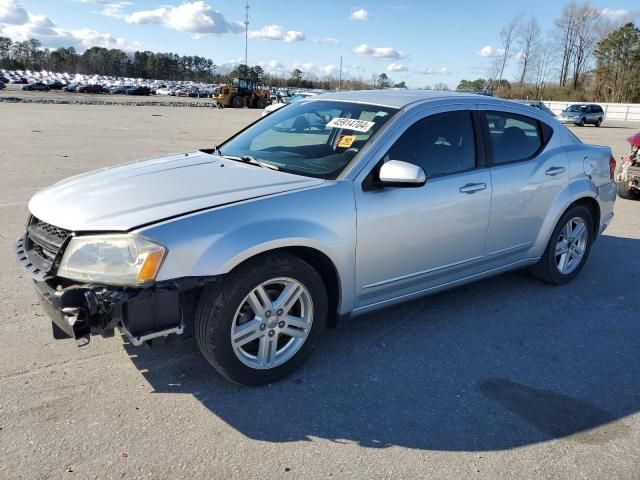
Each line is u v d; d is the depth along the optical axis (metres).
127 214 2.99
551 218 4.81
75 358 3.54
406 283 3.93
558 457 2.80
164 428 2.89
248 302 3.17
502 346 3.96
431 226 3.89
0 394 3.11
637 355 3.90
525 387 3.44
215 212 3.04
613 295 4.99
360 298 3.71
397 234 3.71
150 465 2.62
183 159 4.10
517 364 3.72
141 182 3.46
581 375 3.61
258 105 52.62
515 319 4.42
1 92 59.12
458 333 4.14
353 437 2.89
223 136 19.81
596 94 70.38
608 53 69.50
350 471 2.64
